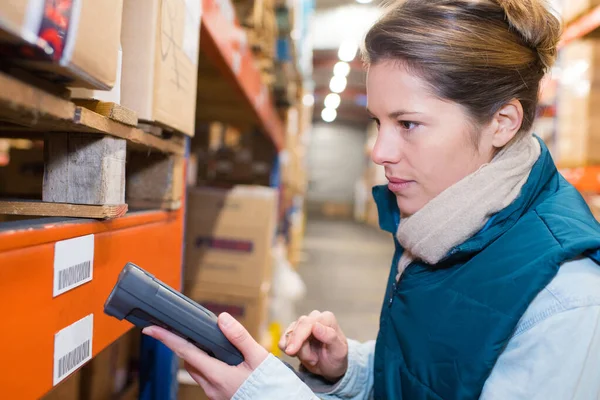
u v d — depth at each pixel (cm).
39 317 51
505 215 75
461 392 72
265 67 228
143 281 61
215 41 118
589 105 243
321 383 105
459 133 74
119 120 63
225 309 219
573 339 64
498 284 71
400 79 74
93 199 64
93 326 64
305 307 427
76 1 46
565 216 72
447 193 75
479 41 71
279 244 395
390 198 98
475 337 71
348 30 866
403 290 88
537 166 78
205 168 362
